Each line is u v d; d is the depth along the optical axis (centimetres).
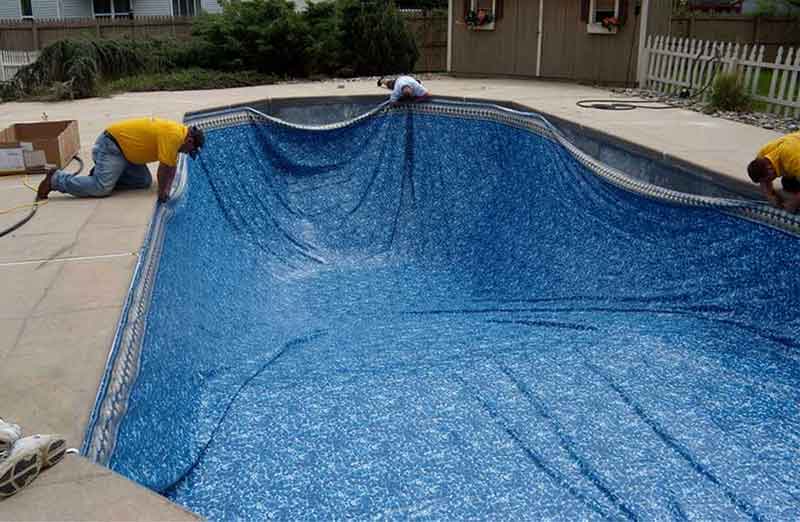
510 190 813
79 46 1244
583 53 1199
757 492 353
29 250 468
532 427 409
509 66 1299
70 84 1130
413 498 352
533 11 1239
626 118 828
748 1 2216
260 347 544
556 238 705
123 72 1327
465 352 522
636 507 344
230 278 651
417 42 1574
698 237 556
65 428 257
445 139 899
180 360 424
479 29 1305
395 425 414
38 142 677
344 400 443
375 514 340
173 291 486
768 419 410
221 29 1381
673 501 348
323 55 1397
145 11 2348
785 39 1850
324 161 907
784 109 857
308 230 855
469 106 881
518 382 462
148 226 517
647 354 489
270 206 848
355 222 872
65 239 490
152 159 596
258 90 1176
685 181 598
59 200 596
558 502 348
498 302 679
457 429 410
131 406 319
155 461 324
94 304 378
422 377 475
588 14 1169
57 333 342
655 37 1101
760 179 469
